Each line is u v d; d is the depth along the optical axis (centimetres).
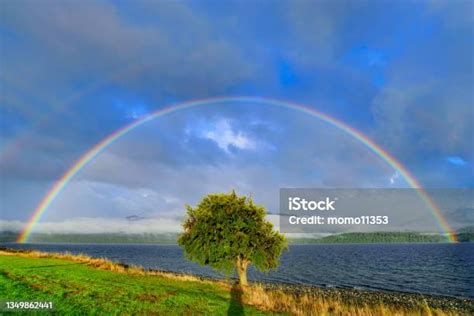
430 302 3716
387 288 5016
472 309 3350
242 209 2878
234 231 2816
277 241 2936
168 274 3291
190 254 2945
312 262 10506
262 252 2844
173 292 2183
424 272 7419
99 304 1680
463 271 7662
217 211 2869
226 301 2044
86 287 2102
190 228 2998
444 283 5644
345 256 14200
